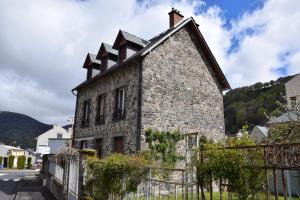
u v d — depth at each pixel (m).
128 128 12.31
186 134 12.80
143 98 11.87
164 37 13.19
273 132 9.05
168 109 12.67
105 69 16.14
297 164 3.37
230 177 3.78
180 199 7.23
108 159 6.73
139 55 12.07
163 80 12.85
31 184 15.67
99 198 6.89
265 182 3.53
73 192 8.25
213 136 14.41
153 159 11.04
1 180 18.92
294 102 11.48
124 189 6.09
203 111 14.31
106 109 14.65
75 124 18.36
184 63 14.06
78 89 18.80
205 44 14.99
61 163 10.35
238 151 3.80
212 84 15.35
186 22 14.39
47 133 58.03
